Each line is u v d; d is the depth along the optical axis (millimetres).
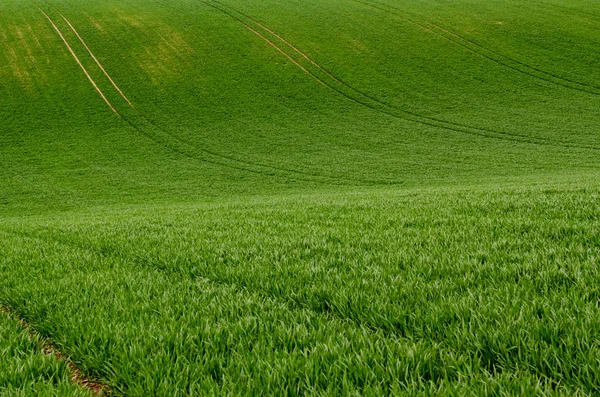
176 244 6512
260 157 40500
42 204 30688
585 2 75875
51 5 73000
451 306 3146
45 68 55906
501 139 42625
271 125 47656
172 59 59375
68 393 2414
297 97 53250
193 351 2844
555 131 43906
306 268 4555
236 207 13898
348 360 2494
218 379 2516
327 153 41031
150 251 6094
